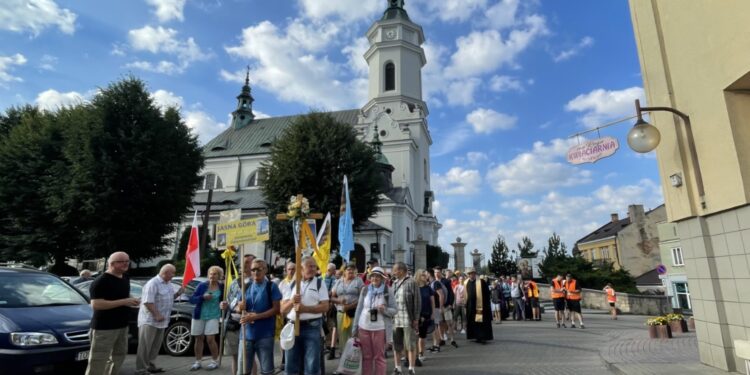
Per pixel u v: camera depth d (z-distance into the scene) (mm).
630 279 30594
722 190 6266
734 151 5965
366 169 27000
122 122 23859
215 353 8180
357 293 8625
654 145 6422
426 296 9023
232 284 7359
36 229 23719
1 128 30031
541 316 19828
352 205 25484
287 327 5359
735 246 6242
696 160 6770
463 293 13930
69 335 6555
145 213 23375
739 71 5680
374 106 49875
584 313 22250
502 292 17906
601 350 9266
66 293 7758
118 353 6141
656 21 7523
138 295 10109
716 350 6688
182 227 39000
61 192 22828
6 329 6168
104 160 22562
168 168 24328
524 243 49969
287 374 5477
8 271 7492
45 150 24953
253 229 6547
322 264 8844
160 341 7551
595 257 52625
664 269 23234
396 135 46688
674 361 7586
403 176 45469
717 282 6656
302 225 6035
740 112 6012
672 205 7480
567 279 15219
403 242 39719
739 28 5645
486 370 7820
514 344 10961
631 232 45375
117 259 6035
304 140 27250
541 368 7957
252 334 5633
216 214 38719
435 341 10188
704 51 6387
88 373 5688
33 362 6082
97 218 22281
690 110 6816
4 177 24047
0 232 24750
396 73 50344
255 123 56719
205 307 8117
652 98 7730
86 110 24141
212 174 49625
